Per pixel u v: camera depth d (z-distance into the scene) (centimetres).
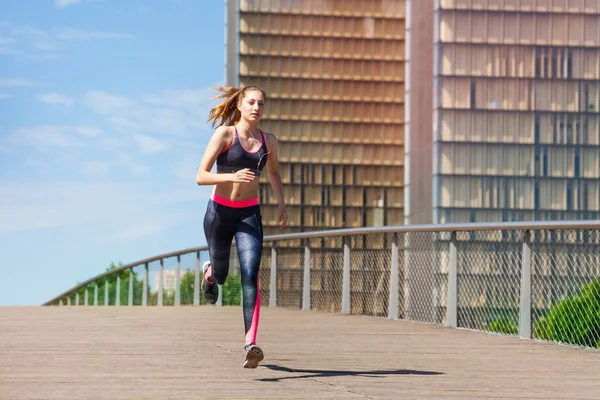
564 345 879
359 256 1350
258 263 658
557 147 7100
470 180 7075
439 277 1153
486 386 600
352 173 8025
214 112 667
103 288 2891
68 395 532
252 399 527
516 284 976
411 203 7306
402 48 8069
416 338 947
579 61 7081
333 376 635
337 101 8012
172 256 2100
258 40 7962
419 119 7244
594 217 7094
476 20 7075
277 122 7969
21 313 1277
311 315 1323
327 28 8000
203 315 1272
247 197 666
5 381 588
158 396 532
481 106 7081
